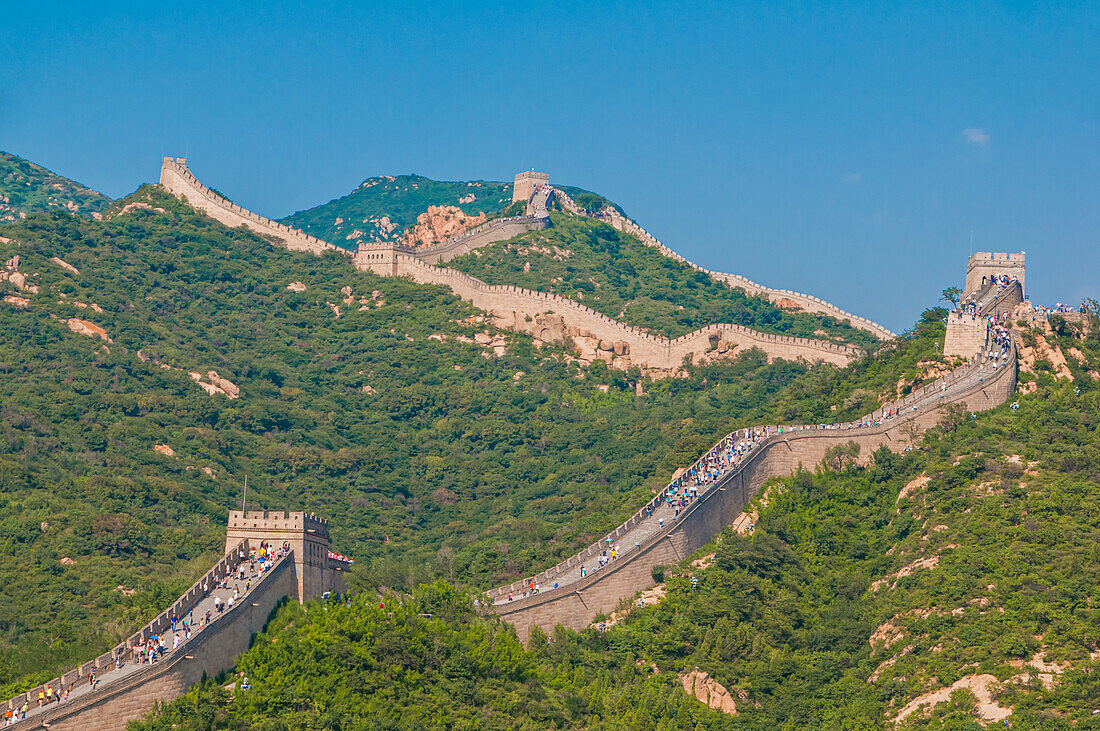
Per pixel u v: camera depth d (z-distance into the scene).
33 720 146.38
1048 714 168.62
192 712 154.75
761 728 179.12
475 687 169.50
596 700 175.38
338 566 190.50
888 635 192.75
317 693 162.12
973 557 199.25
